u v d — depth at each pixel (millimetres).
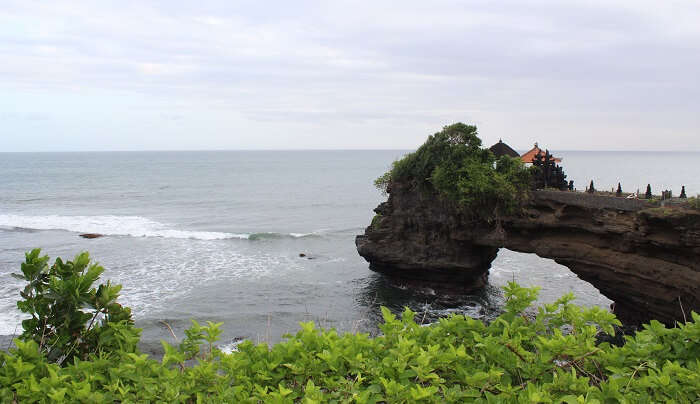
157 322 32812
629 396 4910
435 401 4895
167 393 5020
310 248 57531
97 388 5609
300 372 5426
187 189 131500
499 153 41406
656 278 27703
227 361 5695
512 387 5320
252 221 79688
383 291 40594
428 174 38906
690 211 25344
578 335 6016
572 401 4598
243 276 44344
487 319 34531
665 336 6145
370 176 188875
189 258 51281
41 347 6145
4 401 4926
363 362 5641
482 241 37219
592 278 32312
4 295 36875
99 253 53000
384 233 43125
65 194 115812
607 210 30156
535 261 51438
